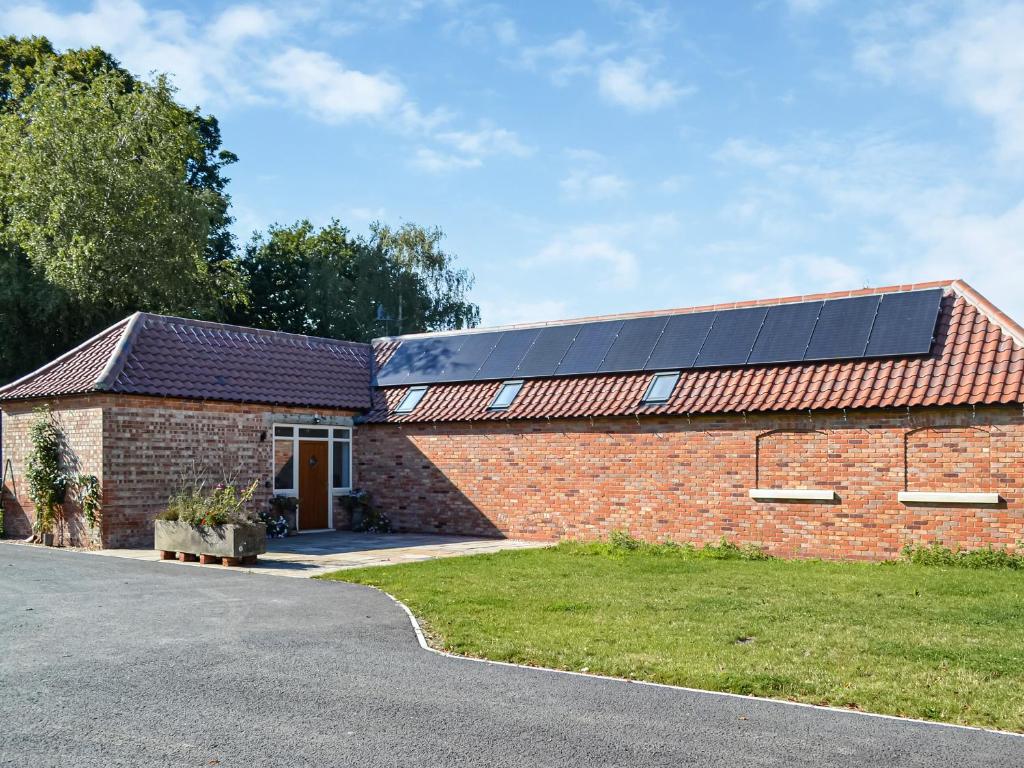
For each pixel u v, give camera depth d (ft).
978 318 58.70
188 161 141.90
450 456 74.38
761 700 23.81
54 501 63.93
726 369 64.59
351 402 79.10
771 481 59.77
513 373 75.05
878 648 29.32
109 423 61.62
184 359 69.51
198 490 61.31
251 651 29.04
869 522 56.13
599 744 20.16
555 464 68.95
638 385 67.36
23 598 39.91
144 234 115.03
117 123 117.70
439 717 22.00
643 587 42.96
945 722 22.00
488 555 57.88
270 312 170.71
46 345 113.29
